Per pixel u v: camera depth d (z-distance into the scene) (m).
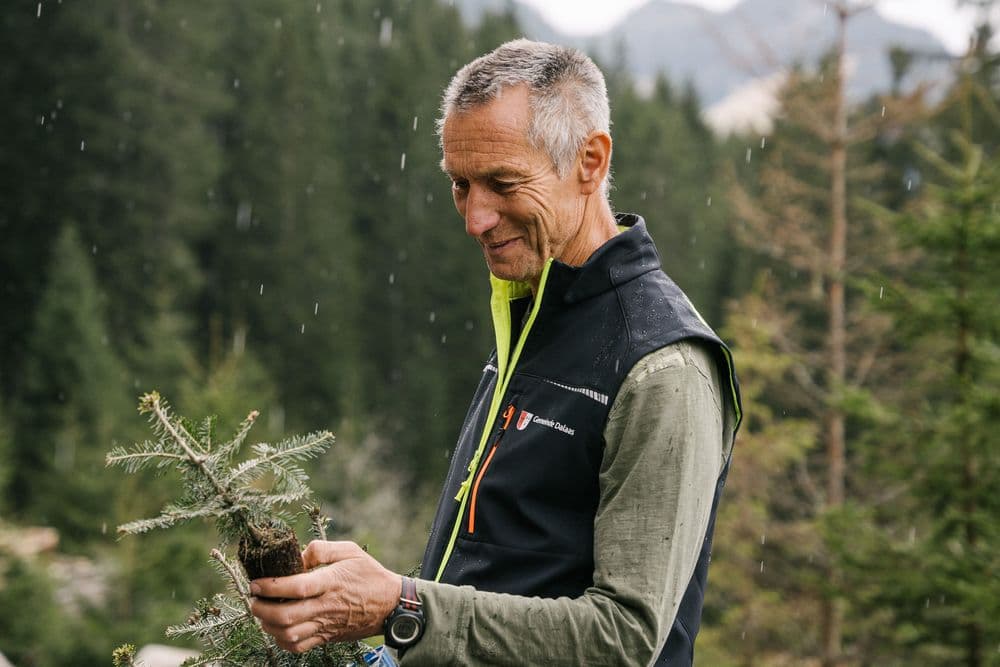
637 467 1.32
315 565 1.28
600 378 1.41
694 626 1.46
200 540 12.89
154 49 34.59
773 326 13.30
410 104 42.28
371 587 1.24
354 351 35.59
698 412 1.34
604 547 1.32
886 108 13.23
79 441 19.91
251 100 38.50
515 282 1.63
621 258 1.49
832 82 13.40
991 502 7.16
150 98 32.88
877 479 8.34
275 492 1.28
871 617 9.16
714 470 1.36
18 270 29.50
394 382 36.97
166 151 32.41
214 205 36.44
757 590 12.09
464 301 38.19
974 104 16.11
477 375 37.16
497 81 1.43
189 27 35.34
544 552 1.42
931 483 7.35
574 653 1.24
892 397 11.95
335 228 37.56
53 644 11.99
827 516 7.83
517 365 1.52
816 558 11.71
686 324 1.40
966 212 7.07
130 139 32.19
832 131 13.45
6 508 18.83
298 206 36.44
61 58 32.09
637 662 1.25
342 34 52.03
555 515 1.43
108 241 30.67
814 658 11.52
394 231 39.91
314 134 38.53
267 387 24.88
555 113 1.43
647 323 1.42
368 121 45.03
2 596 12.28
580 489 1.41
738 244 35.91
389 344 38.28
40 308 26.02
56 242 28.69
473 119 1.43
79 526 16.91
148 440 1.27
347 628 1.24
